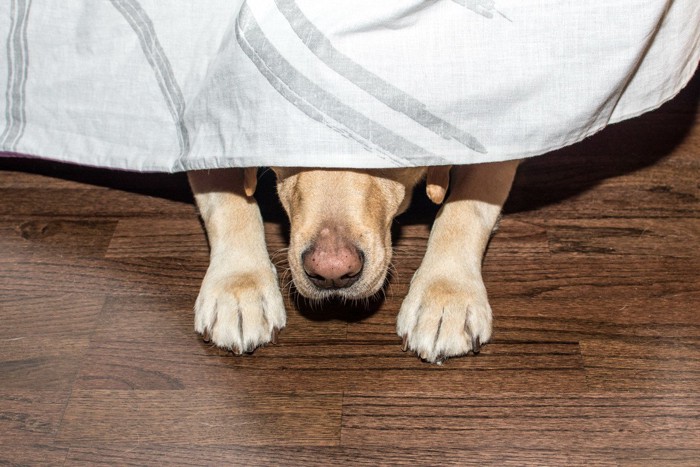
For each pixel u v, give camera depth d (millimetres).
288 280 852
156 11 808
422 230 889
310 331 796
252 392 750
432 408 729
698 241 861
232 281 796
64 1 856
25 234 902
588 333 781
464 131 723
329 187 740
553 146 741
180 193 946
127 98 832
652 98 796
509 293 819
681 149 961
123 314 819
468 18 707
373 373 759
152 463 704
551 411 723
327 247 725
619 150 963
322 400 741
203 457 707
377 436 712
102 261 871
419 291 789
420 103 709
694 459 688
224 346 778
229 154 741
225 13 782
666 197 909
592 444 700
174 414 736
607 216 891
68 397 753
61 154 866
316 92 704
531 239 870
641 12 716
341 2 698
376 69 704
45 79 866
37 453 715
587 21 714
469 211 832
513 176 857
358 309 814
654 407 723
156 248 883
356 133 707
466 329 764
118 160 839
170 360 778
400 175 778
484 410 726
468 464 690
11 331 810
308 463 698
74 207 931
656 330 783
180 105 807
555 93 725
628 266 840
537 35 713
